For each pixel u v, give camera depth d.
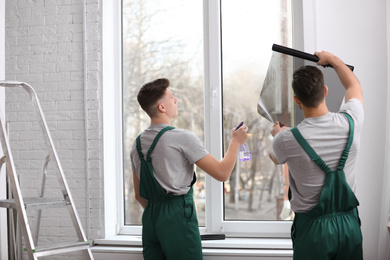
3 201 2.44
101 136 3.38
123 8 3.57
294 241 2.00
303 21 3.17
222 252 2.98
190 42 3.46
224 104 3.38
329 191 1.89
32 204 2.41
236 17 3.39
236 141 2.67
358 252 1.93
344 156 1.91
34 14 3.51
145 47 3.54
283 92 2.76
